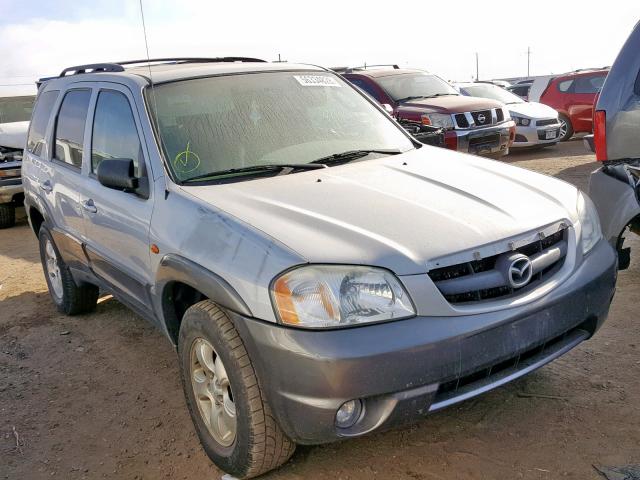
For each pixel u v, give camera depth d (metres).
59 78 5.32
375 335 2.48
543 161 11.80
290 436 2.66
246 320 2.64
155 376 4.22
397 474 2.91
